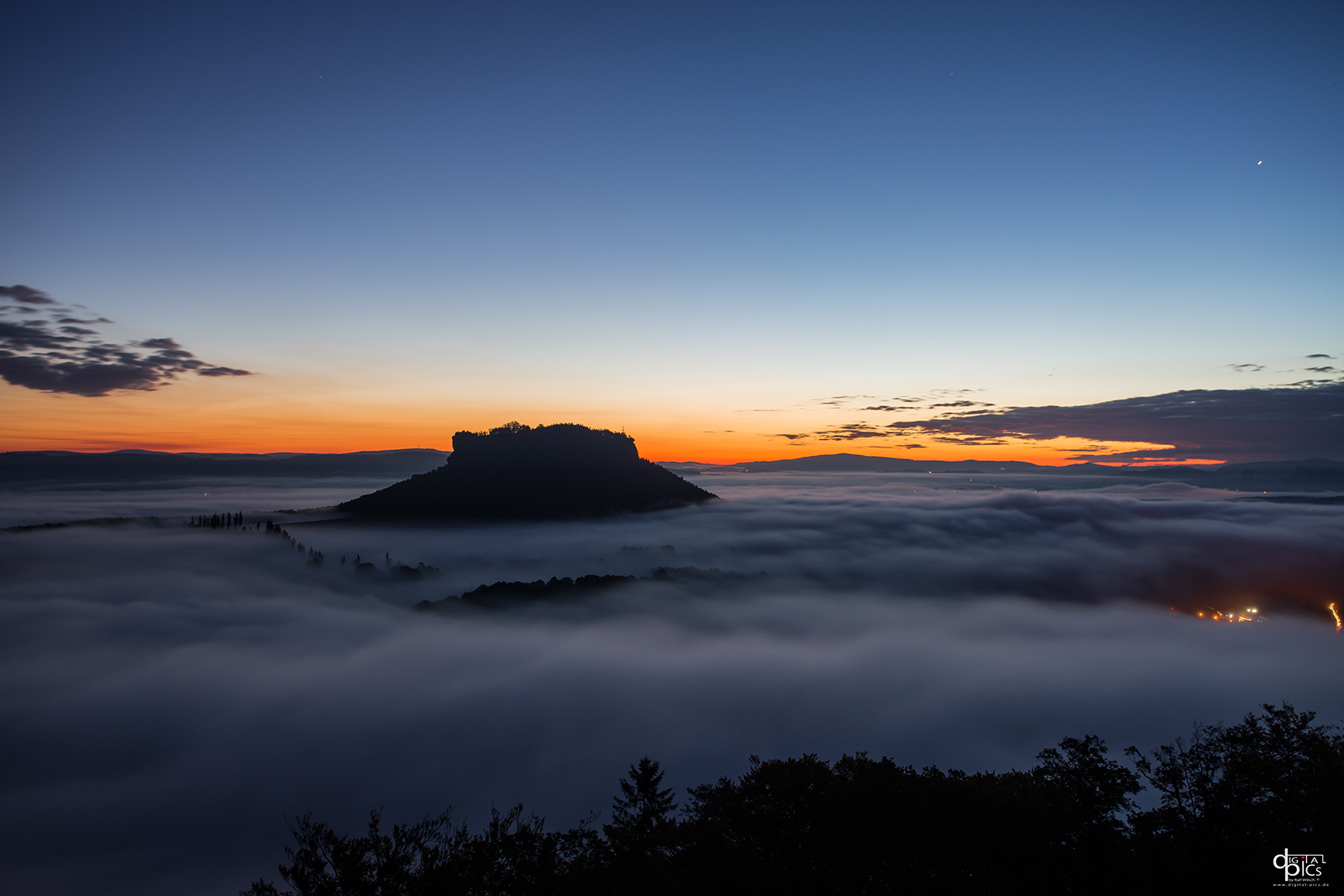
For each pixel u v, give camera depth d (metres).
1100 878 26.12
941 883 26.69
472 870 24.44
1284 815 26.34
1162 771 30.00
